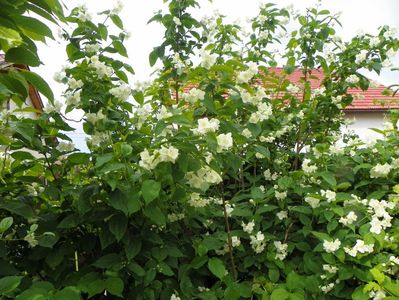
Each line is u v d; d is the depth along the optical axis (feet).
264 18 10.55
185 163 5.38
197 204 6.97
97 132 6.72
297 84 12.65
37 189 6.89
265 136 8.74
